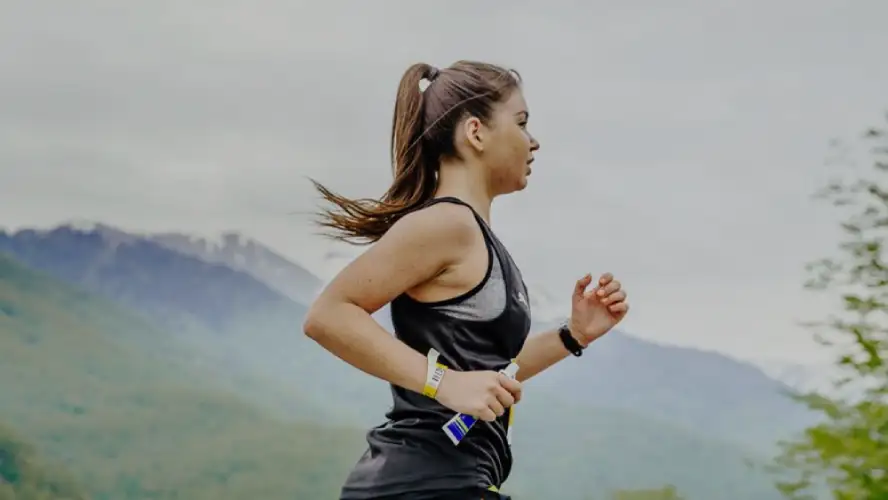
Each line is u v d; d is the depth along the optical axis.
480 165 2.19
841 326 6.37
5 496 23.03
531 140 2.23
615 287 2.52
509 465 2.15
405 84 2.24
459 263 2.06
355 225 2.23
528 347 2.53
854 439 5.94
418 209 2.09
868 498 5.88
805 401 6.22
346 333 1.98
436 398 1.98
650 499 22.97
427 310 2.07
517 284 2.13
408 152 2.22
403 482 2.02
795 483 6.14
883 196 6.49
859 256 6.47
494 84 2.20
